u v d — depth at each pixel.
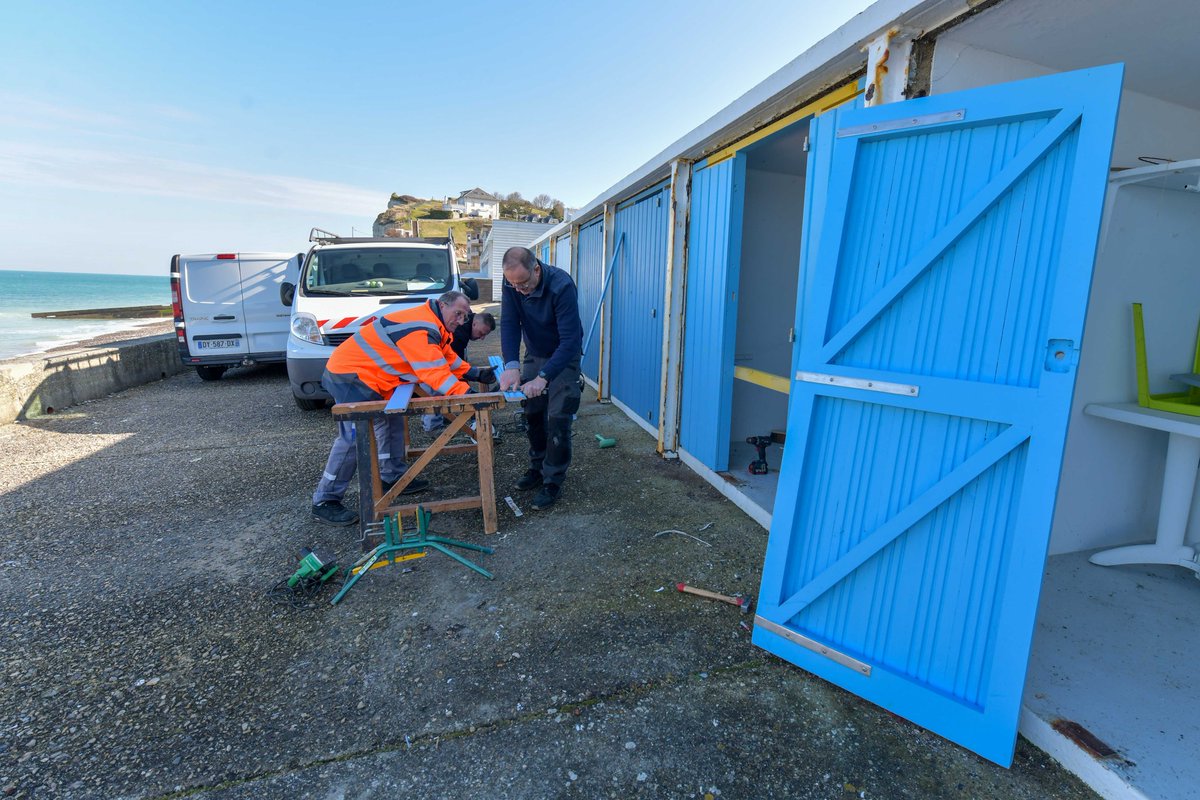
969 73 2.21
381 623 2.45
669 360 4.58
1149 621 2.22
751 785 1.65
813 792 1.62
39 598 2.67
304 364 5.60
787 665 2.17
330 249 6.17
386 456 3.75
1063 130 1.52
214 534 3.33
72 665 2.20
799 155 3.84
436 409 2.97
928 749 1.76
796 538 2.17
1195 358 2.71
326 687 2.06
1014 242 1.65
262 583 2.79
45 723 1.90
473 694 2.02
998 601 1.69
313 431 5.59
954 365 1.78
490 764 1.73
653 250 5.12
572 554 3.04
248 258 7.96
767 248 4.62
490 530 3.28
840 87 2.68
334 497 3.49
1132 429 2.71
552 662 2.18
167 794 1.63
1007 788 1.61
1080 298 1.50
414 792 1.63
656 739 1.81
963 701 1.76
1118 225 2.40
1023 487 1.62
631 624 2.42
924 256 1.80
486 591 2.69
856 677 1.97
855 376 1.96
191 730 1.87
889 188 1.91
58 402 6.61
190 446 5.09
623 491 3.96
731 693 2.02
